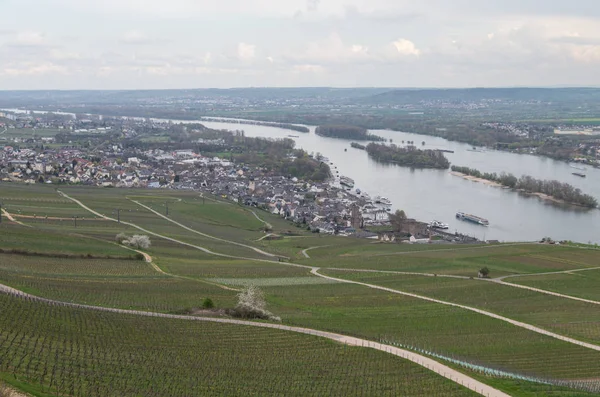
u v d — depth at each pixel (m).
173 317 144.88
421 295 194.38
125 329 129.75
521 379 118.62
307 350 128.12
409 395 106.25
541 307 184.50
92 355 109.38
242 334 135.75
